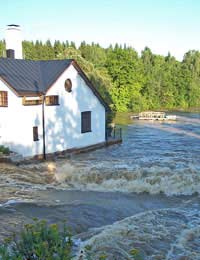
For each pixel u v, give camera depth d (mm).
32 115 23469
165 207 14484
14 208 12742
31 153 23547
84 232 10977
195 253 9812
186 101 86500
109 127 34750
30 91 23391
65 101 25719
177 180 17766
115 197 15852
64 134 25766
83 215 12391
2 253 5188
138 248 9875
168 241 10508
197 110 75812
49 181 18328
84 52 83188
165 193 16953
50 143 24828
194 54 104000
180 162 21922
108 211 13141
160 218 12602
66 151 26000
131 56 74562
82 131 27219
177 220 12469
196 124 46938
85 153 26828
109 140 29953
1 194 14773
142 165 21016
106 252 9523
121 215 12930
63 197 15156
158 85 81625
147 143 30703
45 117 24312
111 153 26344
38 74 25938
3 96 23281
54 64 26578
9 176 18281
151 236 10766
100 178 18797
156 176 18297
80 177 18859
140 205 14578
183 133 37375
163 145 29594
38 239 5539
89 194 16219
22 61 26672
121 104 70375
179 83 85500
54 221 11547
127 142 31375
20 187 16391
